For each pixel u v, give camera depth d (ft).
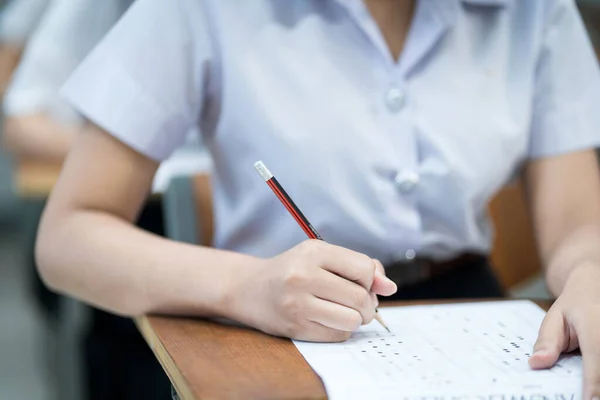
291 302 3.01
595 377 2.58
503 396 2.50
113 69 3.88
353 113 3.99
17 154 9.14
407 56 4.11
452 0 4.20
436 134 4.11
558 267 3.70
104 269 3.54
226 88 3.97
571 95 4.46
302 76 3.97
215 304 3.28
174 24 3.92
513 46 4.41
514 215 5.44
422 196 4.12
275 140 3.92
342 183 3.97
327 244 3.14
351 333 3.14
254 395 2.44
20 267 17.52
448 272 4.35
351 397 2.45
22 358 12.26
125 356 7.47
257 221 4.11
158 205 7.47
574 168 4.44
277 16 4.03
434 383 2.56
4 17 11.01
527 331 3.15
